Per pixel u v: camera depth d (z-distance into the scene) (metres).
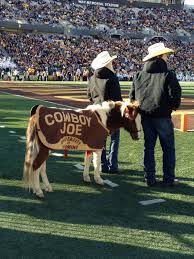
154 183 7.25
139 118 6.94
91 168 8.06
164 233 5.52
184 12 69.06
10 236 5.32
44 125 6.41
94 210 6.16
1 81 39.44
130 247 5.16
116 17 62.12
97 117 6.80
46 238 5.30
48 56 47.88
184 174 7.87
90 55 51.12
